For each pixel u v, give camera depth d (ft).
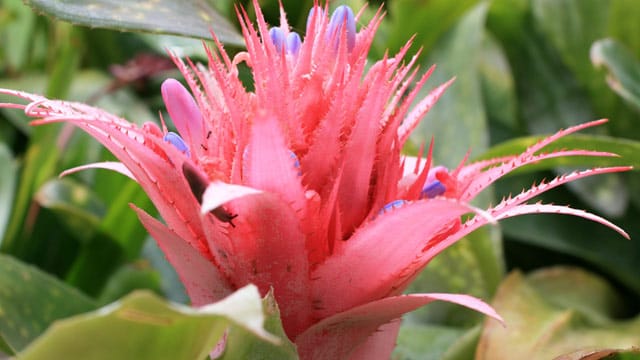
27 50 2.74
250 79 1.74
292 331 1.37
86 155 2.14
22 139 2.50
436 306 1.90
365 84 1.38
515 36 2.38
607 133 2.28
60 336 1.20
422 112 1.44
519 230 2.10
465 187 1.42
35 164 1.93
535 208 1.37
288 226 1.32
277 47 1.40
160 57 2.39
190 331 1.25
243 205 1.32
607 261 2.06
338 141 1.35
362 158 1.35
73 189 1.96
